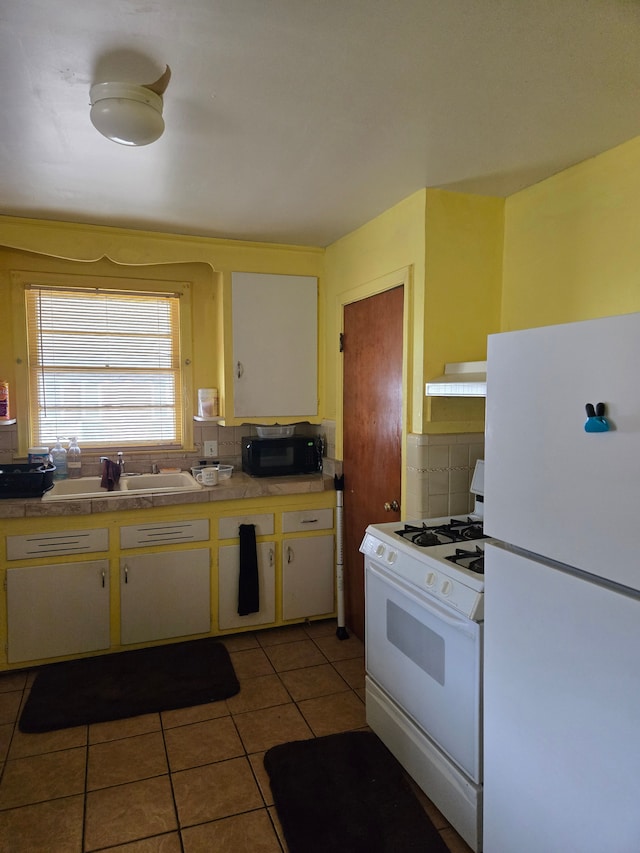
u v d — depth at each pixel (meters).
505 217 2.58
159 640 2.99
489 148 2.03
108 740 2.27
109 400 3.37
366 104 1.71
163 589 2.96
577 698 1.25
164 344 3.46
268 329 3.38
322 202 2.62
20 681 2.71
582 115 1.79
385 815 1.87
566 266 2.25
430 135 1.93
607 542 1.16
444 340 2.50
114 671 2.76
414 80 1.57
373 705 2.29
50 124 1.83
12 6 1.23
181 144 1.99
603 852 1.19
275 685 2.69
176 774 2.08
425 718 1.92
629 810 1.13
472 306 2.55
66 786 2.01
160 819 1.87
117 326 3.36
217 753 2.20
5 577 2.69
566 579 1.26
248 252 3.31
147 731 2.33
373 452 2.93
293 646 3.09
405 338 2.57
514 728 1.44
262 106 1.72
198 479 3.23
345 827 1.81
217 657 2.91
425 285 2.45
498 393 1.45
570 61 1.48
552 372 1.28
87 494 2.87
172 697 2.55
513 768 1.45
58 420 3.28
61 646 2.80
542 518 1.33
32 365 3.20
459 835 1.78
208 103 1.70
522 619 1.40
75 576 2.79
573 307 2.22
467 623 1.65
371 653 2.30
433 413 2.51
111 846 1.76
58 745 2.23
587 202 2.14
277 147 2.02
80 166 2.18
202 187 2.42
